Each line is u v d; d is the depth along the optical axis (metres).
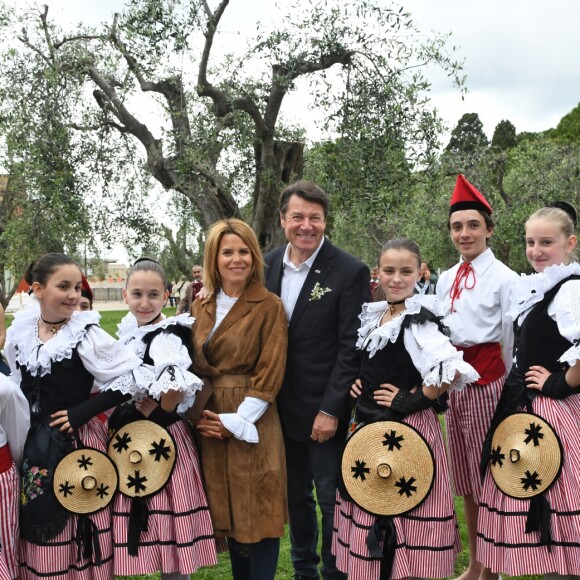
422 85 5.74
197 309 3.18
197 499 2.96
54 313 2.92
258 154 6.72
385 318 3.08
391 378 2.98
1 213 7.08
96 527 2.81
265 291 3.13
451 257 11.84
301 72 6.15
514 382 2.98
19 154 6.04
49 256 2.94
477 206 3.51
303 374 3.19
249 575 3.17
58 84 6.12
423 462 2.82
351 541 2.88
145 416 2.99
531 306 2.96
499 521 2.81
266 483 2.98
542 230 3.11
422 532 2.79
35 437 2.84
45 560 2.74
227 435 2.96
